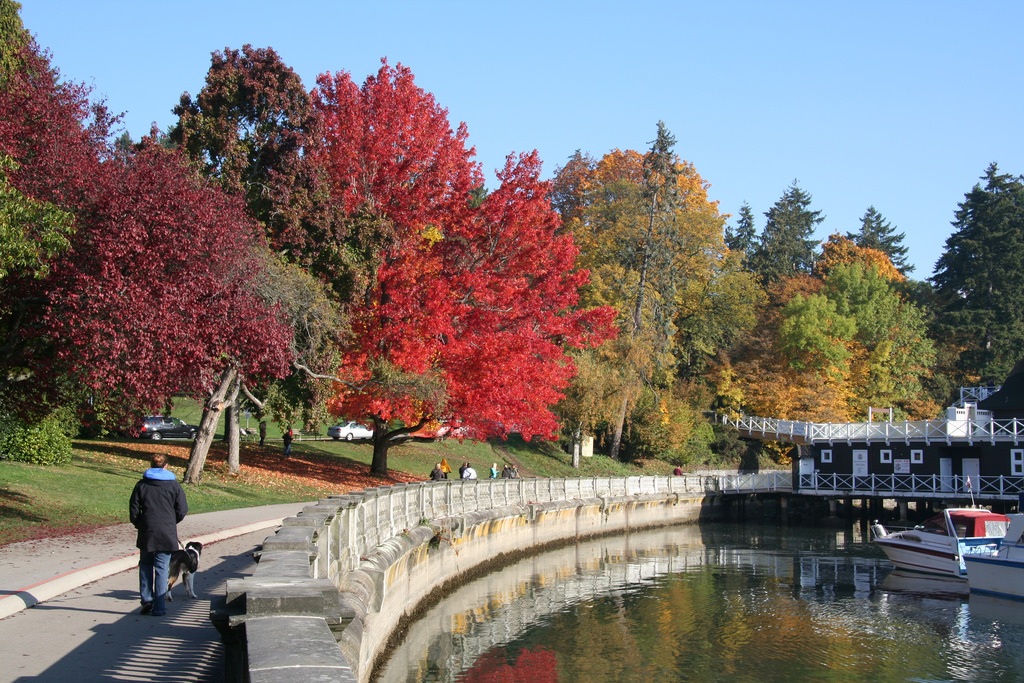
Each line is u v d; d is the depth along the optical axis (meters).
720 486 68.06
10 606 13.59
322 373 42.22
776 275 120.81
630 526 58.69
